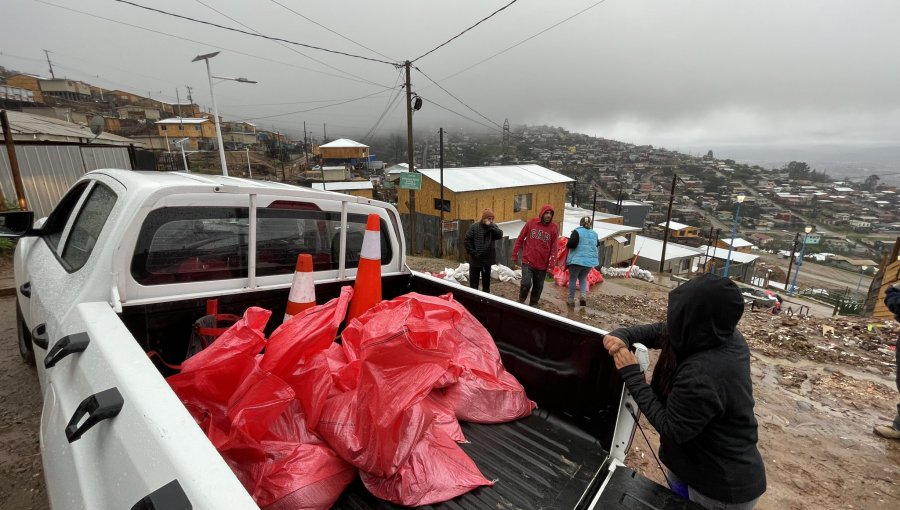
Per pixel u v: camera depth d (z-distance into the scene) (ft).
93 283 6.31
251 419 4.59
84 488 3.83
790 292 106.32
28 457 9.29
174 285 6.97
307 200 8.50
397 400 5.06
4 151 29.94
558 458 6.53
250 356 4.98
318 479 4.94
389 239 10.27
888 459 12.06
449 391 7.11
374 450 5.06
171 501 2.82
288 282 8.45
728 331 5.46
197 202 7.06
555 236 22.77
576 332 7.36
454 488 5.46
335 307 5.95
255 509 2.80
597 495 5.61
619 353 6.32
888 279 31.19
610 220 134.92
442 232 61.77
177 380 4.87
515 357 8.44
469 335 8.07
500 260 53.83
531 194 90.84
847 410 14.78
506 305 8.48
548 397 7.87
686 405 5.35
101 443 3.92
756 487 5.64
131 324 6.48
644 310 27.02
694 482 5.90
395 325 5.74
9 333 15.31
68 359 5.33
